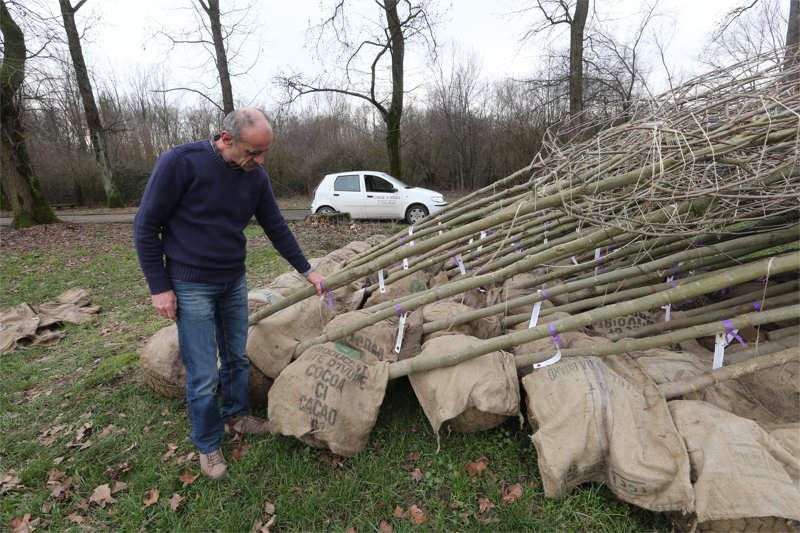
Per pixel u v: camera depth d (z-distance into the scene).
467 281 2.68
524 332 2.44
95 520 2.22
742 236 3.31
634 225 2.50
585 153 2.85
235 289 2.52
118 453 2.68
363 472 2.37
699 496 1.78
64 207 23.72
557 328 2.41
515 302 2.98
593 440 2.00
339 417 2.38
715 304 3.05
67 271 7.84
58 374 3.74
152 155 27.83
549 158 3.62
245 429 2.72
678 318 2.98
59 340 4.58
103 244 10.39
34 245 10.34
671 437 1.95
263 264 7.55
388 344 2.93
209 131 26.70
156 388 3.17
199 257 2.22
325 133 25.17
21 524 2.19
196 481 2.42
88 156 23.78
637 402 2.13
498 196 4.25
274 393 2.49
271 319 3.00
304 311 3.17
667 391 2.24
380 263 2.87
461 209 4.40
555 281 3.65
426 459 2.45
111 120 25.83
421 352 2.64
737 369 2.25
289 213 16.45
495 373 2.40
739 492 1.72
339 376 2.48
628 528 1.98
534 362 2.57
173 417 2.98
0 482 2.48
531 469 2.32
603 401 2.06
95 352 4.13
